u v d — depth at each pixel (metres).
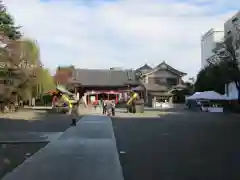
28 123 28.30
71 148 14.41
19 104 51.66
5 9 41.88
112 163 11.16
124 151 14.03
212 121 33.50
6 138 17.81
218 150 14.48
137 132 22.14
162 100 81.50
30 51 43.81
